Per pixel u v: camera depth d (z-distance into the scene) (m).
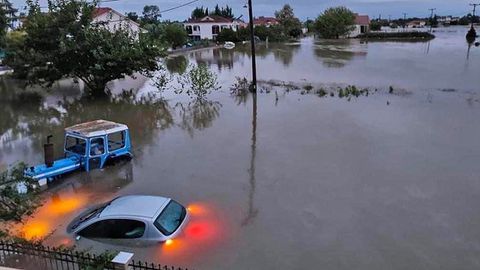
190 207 11.45
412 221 10.55
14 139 19.75
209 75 29.95
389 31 116.88
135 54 28.28
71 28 28.47
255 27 93.25
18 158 16.73
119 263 6.96
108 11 57.78
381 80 33.66
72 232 9.70
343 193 12.23
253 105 25.03
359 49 66.62
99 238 9.30
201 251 9.09
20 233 9.77
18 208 9.99
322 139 17.58
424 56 52.41
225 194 12.35
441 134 17.97
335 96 27.20
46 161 13.61
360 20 113.31
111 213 9.45
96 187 13.23
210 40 94.56
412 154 15.46
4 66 44.62
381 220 10.62
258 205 11.55
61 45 27.45
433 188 12.48
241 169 14.39
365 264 8.79
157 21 100.94
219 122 21.23
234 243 9.51
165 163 15.27
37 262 7.89
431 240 9.70
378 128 19.08
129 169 14.74
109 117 23.58
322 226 10.34
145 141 18.27
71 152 14.92
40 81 32.22
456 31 125.50
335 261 8.88
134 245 9.05
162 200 10.19
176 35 71.69
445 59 48.22
